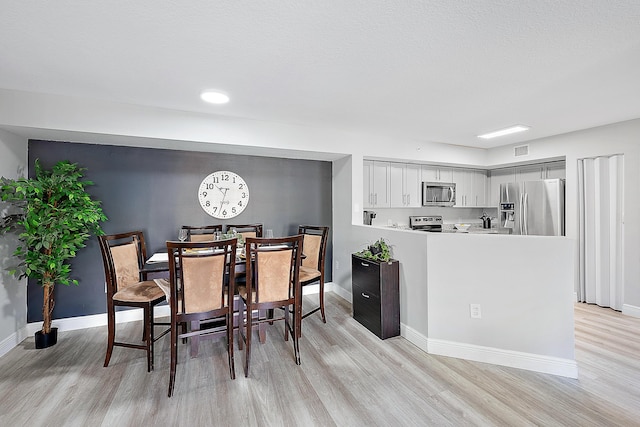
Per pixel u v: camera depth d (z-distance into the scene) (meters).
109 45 1.74
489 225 5.57
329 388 2.10
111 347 2.38
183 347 2.74
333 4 1.38
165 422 1.78
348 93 2.51
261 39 1.69
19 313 2.79
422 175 4.85
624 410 1.85
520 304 2.33
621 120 3.34
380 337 2.86
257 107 2.85
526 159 4.36
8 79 2.20
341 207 4.20
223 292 2.24
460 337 2.51
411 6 1.40
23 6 1.38
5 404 1.93
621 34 1.64
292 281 2.49
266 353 2.60
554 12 1.45
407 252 2.85
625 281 3.45
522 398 1.98
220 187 3.73
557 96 2.58
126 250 2.73
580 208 3.84
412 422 1.77
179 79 2.21
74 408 1.89
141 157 3.35
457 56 1.89
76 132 2.62
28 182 2.42
